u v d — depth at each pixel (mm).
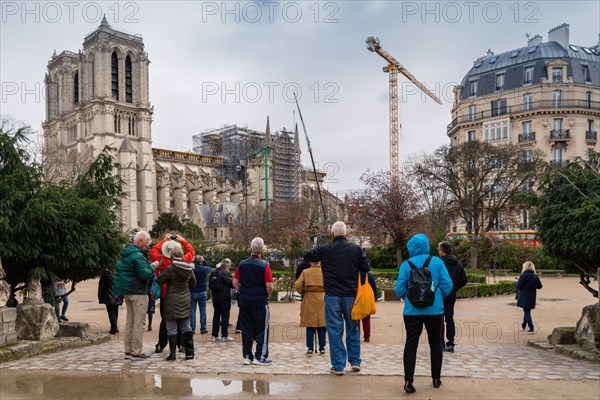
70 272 14312
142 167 115812
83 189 16141
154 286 11656
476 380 8328
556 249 12633
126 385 8078
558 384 8055
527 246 46844
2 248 12172
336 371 8727
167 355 10953
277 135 138000
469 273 36438
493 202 53938
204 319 15648
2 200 12672
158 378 8516
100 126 112375
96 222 14031
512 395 7441
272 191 130250
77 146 115812
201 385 8070
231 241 65125
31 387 7973
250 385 8055
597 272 11672
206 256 40688
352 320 8984
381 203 48906
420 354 11148
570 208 12281
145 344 13203
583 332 11016
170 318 10188
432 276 7828
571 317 18984
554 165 13438
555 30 62938
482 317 19031
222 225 112000
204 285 15570
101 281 15367
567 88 59875
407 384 7609
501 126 62594
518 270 46281
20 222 12391
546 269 44844
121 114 115562
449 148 54656
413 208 48625
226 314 14094
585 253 11719
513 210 55250
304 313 11109
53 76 127625
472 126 65375
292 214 73812
